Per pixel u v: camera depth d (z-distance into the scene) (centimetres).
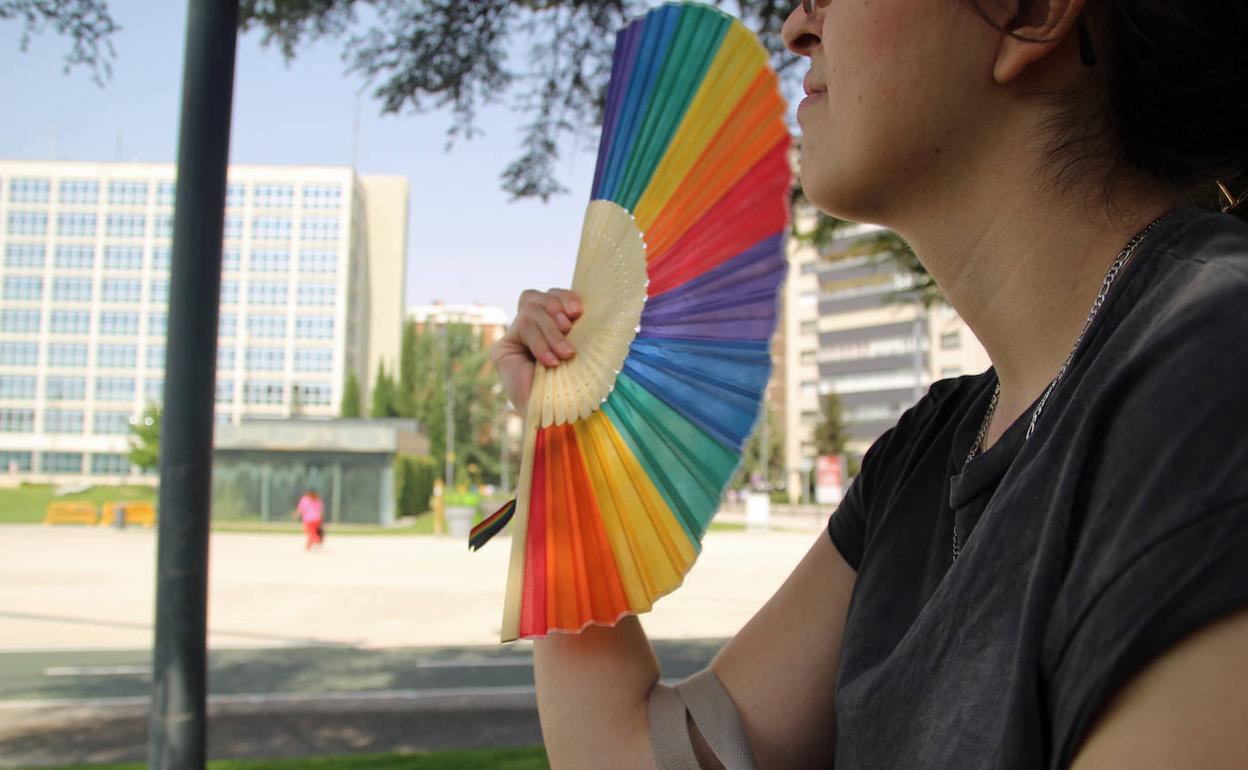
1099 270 67
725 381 84
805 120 82
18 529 2872
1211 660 42
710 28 89
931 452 86
